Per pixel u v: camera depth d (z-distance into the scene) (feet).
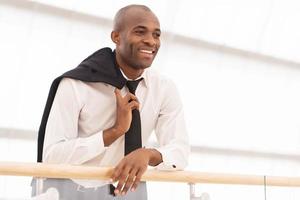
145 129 6.44
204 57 19.43
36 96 16.21
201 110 19.80
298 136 22.45
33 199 4.86
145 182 5.48
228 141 20.51
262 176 6.24
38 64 16.17
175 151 5.83
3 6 15.35
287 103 22.02
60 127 5.74
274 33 20.83
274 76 21.36
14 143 15.93
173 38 18.53
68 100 5.91
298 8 20.98
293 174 22.22
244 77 20.57
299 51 21.66
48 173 4.58
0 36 15.55
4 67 15.75
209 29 19.25
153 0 17.89
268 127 21.59
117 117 5.65
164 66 18.62
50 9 15.96
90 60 6.27
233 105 20.56
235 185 6.07
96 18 16.74
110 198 5.11
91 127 6.13
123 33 6.06
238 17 19.77
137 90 6.39
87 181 5.06
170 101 6.59
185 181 5.53
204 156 19.88
